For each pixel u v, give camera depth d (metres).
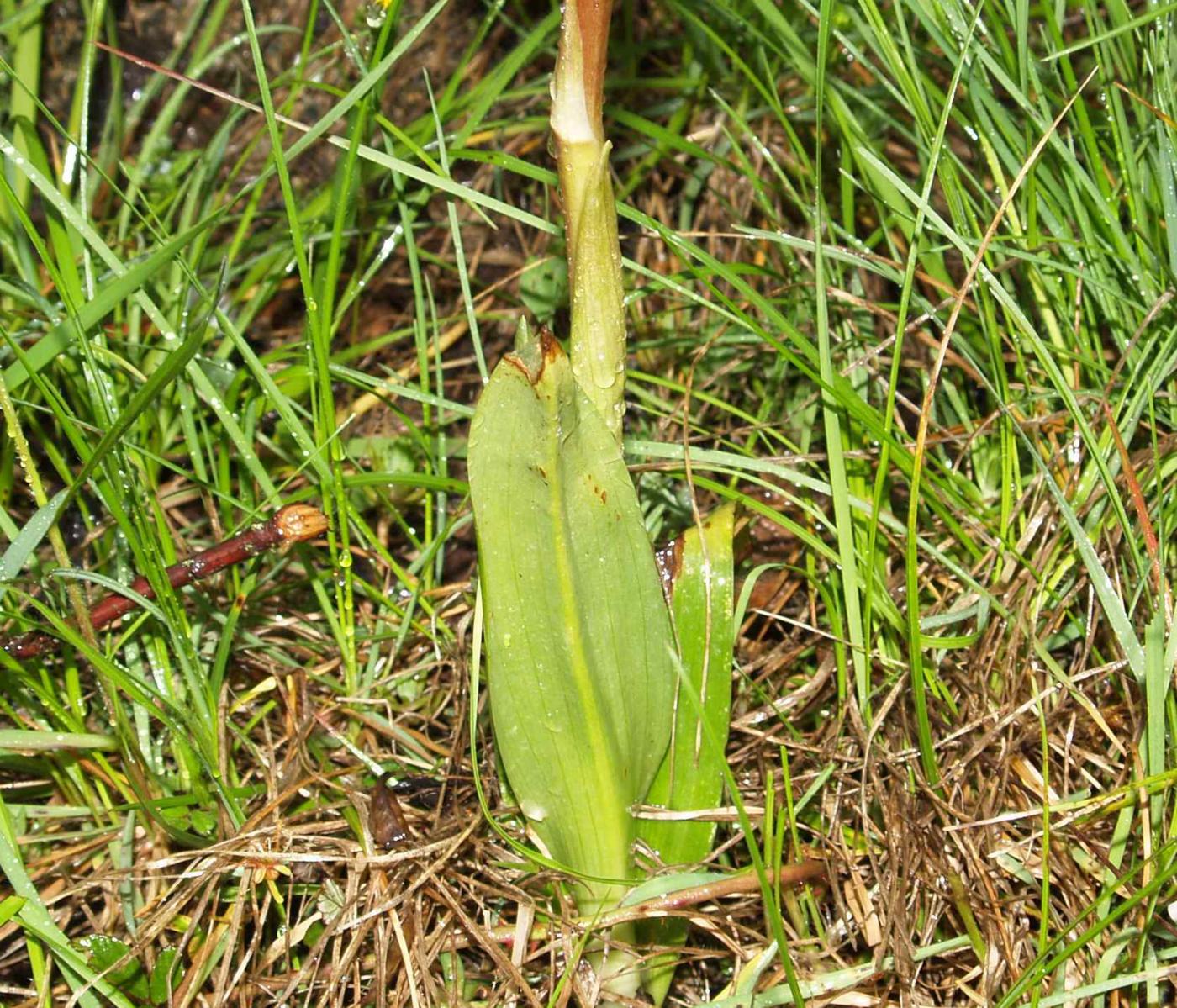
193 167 0.69
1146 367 0.56
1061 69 0.60
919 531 0.58
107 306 0.52
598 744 0.49
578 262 0.48
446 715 0.58
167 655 0.56
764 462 0.55
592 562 0.49
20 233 0.62
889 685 0.55
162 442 0.61
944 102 0.57
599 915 0.50
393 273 0.68
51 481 0.62
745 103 0.66
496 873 0.53
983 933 0.52
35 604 0.50
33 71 0.66
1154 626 0.50
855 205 0.65
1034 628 0.54
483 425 0.47
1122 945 0.51
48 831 0.55
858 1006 0.52
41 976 0.52
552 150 0.47
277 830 0.53
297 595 0.60
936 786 0.53
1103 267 0.57
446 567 0.62
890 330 0.62
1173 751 0.52
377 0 0.54
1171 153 0.55
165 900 0.53
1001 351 0.58
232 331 0.54
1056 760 0.54
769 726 0.56
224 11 0.67
